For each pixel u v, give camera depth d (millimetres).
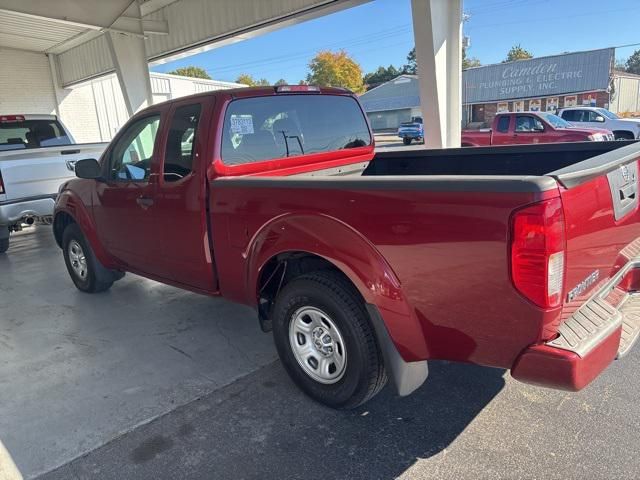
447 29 7668
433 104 7773
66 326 4371
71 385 3322
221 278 3346
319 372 2883
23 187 6906
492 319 2100
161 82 21109
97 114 19984
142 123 3859
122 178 4098
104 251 4629
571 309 2135
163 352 3764
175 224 3543
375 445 2572
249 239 3010
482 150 3945
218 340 3939
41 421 2912
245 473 2410
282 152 3635
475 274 2072
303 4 10945
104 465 2508
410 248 2254
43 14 10641
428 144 8109
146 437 2721
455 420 2748
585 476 2271
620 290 2688
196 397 3105
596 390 2938
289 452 2549
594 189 2203
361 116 4312
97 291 5184
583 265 2178
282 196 2758
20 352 3879
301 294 2818
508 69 42031
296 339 2969
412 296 2314
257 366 3484
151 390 3211
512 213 1917
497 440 2555
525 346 2066
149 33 14508
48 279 5930
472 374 3227
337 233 2518
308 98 3848
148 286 5426
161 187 3586
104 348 3881
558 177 1934
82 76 17781
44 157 7121
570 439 2525
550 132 13250
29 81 18031
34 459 2576
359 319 2598
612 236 2447
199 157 3256
